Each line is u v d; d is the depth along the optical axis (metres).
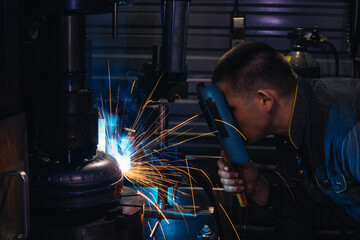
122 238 1.71
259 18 3.20
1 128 1.39
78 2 1.61
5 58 1.45
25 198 1.44
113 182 1.79
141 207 1.83
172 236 2.11
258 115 1.63
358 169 1.53
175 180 2.31
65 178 1.69
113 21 1.79
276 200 2.08
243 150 1.70
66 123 1.69
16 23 1.52
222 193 2.54
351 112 1.56
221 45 3.24
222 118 1.64
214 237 2.06
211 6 3.20
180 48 2.15
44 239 1.65
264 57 1.58
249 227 3.10
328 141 1.60
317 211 3.10
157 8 3.18
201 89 1.65
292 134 1.66
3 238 1.42
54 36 1.70
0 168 1.39
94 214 1.74
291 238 2.95
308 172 1.80
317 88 1.65
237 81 1.60
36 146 1.91
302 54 2.88
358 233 2.64
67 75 1.70
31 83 1.95
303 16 3.20
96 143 1.80
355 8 3.01
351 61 3.21
